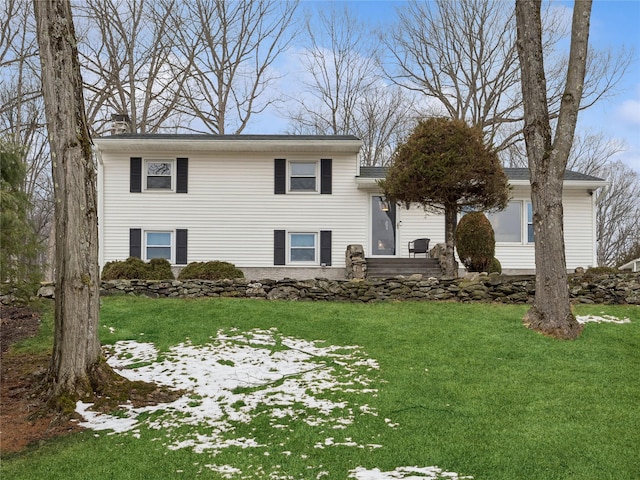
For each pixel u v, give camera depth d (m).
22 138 25.84
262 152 18.11
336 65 31.75
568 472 4.96
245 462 5.30
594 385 7.26
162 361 8.29
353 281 12.25
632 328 9.89
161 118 29.20
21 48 23.56
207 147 17.55
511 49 26.78
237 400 6.89
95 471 5.17
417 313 10.89
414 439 5.71
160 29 28.20
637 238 34.94
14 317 10.89
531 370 7.85
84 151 7.12
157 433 6.03
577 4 9.74
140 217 17.89
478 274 12.68
